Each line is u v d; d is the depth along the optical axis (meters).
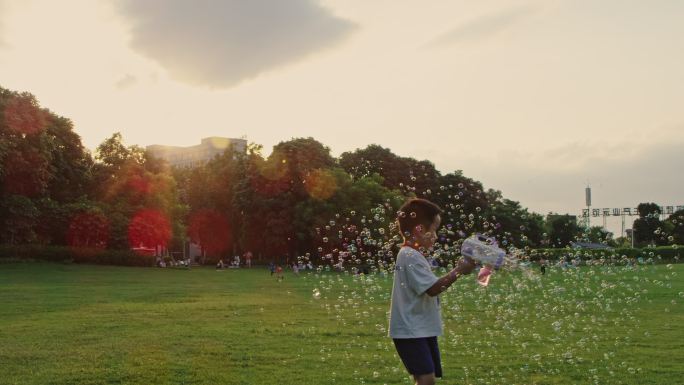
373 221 40.84
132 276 34.28
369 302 17.41
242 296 20.02
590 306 15.08
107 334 10.53
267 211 47.06
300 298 18.94
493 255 3.73
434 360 3.96
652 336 10.19
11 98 41.44
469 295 16.33
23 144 40.75
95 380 6.77
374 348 9.05
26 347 9.05
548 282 17.25
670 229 53.25
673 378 6.82
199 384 6.62
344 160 51.62
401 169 48.66
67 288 23.52
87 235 46.50
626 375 6.99
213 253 67.50
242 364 7.75
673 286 21.09
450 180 46.25
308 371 7.29
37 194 45.06
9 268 36.75
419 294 3.82
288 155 46.88
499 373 7.10
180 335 10.40
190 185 67.88
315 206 43.41
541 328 11.29
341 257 9.69
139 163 56.34
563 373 7.12
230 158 65.00
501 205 36.25
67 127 50.00
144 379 6.82
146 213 50.75
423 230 4.02
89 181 52.22
